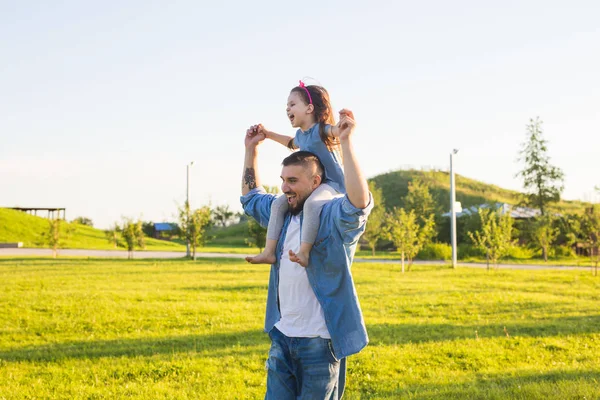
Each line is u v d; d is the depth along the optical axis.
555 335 10.84
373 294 17.38
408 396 6.65
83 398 6.72
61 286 18.94
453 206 33.75
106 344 9.94
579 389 6.63
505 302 15.66
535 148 65.88
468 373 7.98
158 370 7.99
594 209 33.25
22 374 7.86
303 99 3.58
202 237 39.62
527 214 61.78
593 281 23.88
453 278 24.69
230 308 14.07
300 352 3.38
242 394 6.79
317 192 3.42
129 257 39.59
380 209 56.06
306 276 3.40
